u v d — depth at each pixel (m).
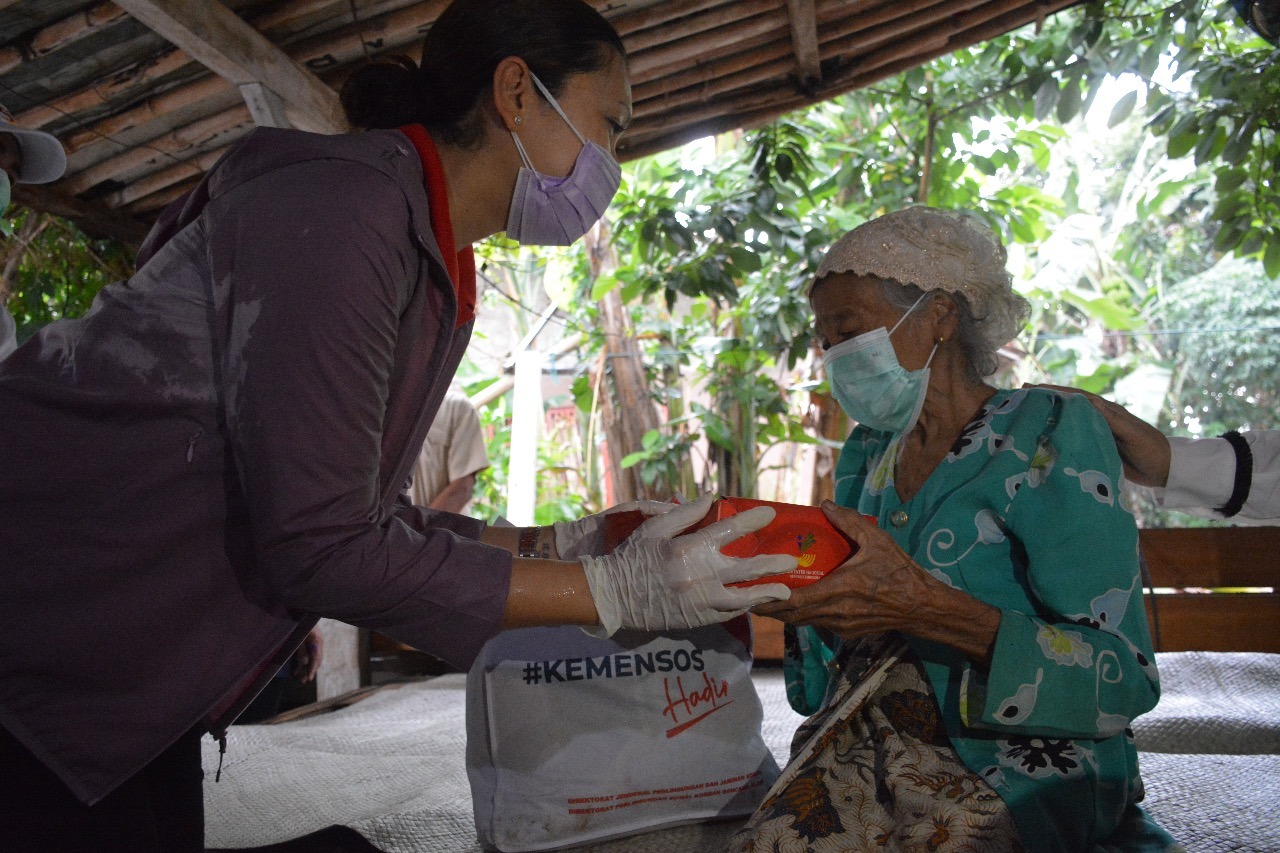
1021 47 5.06
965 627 1.46
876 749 1.62
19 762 1.22
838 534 1.47
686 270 5.07
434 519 1.87
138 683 1.24
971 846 1.44
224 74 2.67
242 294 1.21
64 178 3.33
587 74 1.48
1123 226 9.95
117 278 3.79
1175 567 3.67
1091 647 1.46
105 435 1.26
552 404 9.15
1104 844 1.57
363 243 1.24
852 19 3.16
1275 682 3.26
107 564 1.23
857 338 1.70
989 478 1.59
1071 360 8.05
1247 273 9.73
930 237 1.67
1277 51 4.00
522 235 1.56
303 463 1.18
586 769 2.04
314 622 1.50
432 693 4.17
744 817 2.12
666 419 6.89
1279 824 2.05
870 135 5.89
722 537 1.36
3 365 1.31
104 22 2.56
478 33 1.44
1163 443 1.81
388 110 1.48
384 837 2.29
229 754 3.13
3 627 1.20
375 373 1.25
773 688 3.86
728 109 3.50
